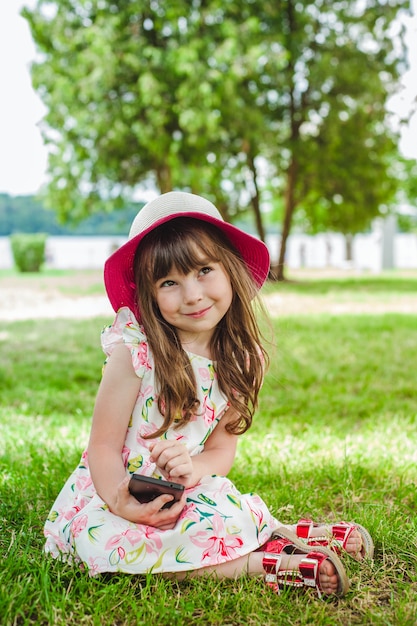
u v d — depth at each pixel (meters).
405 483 2.70
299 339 6.82
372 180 18.00
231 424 2.18
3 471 2.74
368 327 7.80
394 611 1.68
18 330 8.01
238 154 17.62
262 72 16.30
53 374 5.17
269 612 1.68
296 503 2.43
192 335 2.11
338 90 16.92
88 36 15.41
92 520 1.90
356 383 4.84
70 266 32.81
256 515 1.96
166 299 1.96
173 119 15.98
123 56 15.28
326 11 16.89
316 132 17.44
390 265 28.30
